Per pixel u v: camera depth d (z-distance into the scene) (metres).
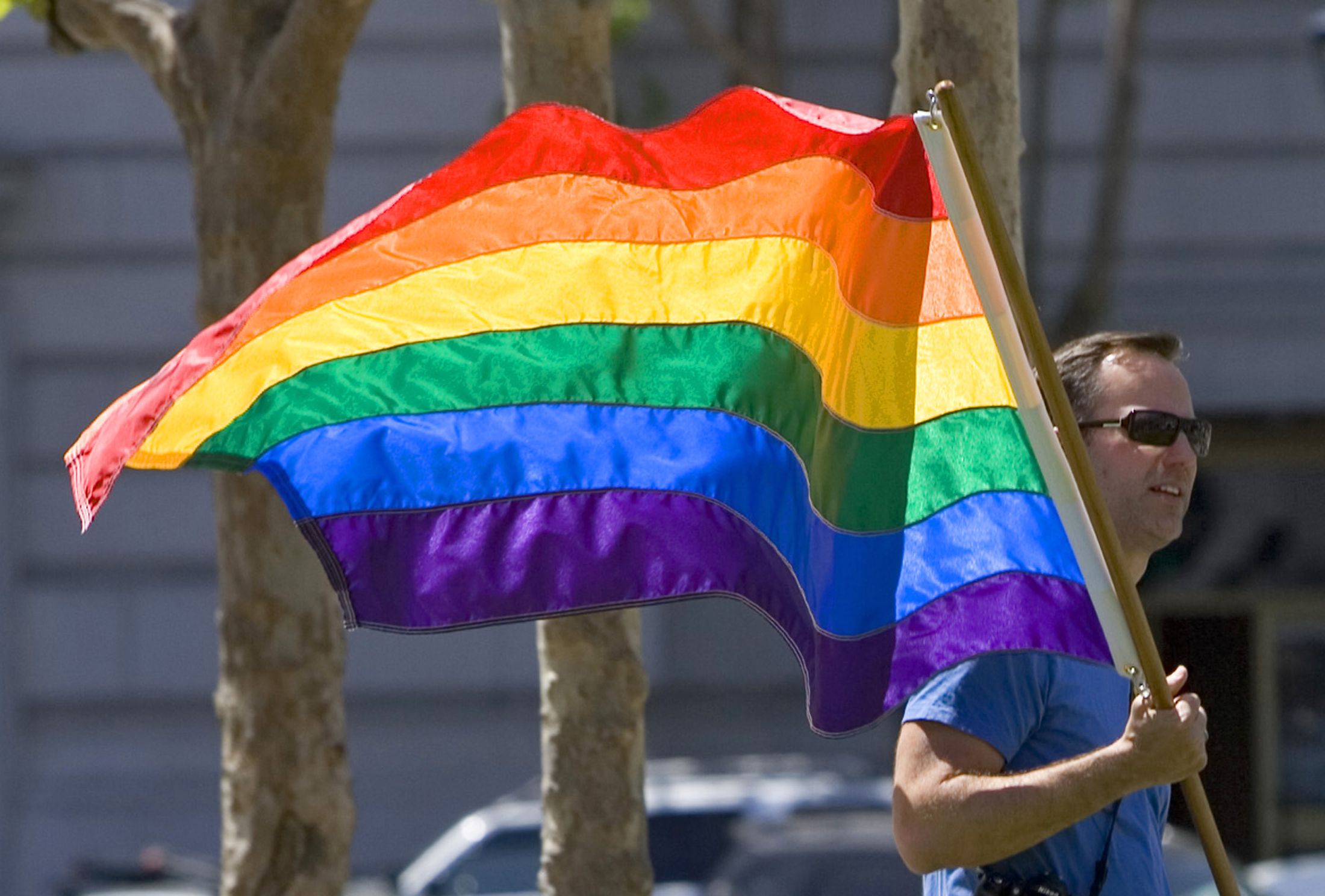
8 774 53.38
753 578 12.68
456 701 54.53
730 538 12.73
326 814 20.48
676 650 54.75
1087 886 11.58
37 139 54.28
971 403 12.43
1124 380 12.48
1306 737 56.28
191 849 53.75
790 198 12.65
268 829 20.34
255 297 12.57
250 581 20.28
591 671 18.56
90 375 54.28
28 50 54.22
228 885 20.66
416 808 54.12
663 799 41.62
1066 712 11.67
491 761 54.31
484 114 54.34
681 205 12.75
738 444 12.84
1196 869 33.38
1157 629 56.38
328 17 19.19
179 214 54.44
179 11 21.42
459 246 12.81
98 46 22.98
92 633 53.91
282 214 20.14
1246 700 56.19
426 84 54.34
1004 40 15.78
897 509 12.34
